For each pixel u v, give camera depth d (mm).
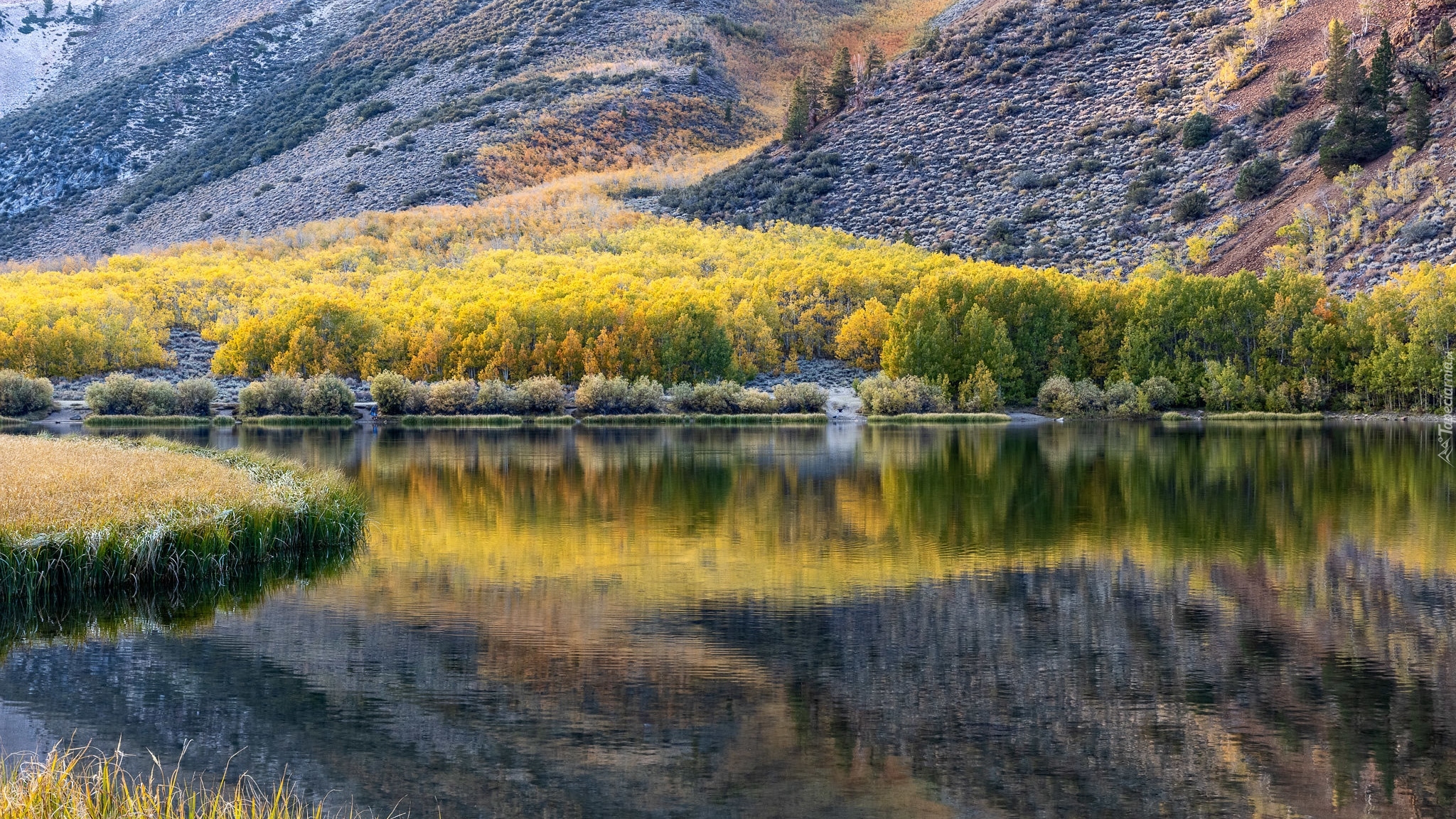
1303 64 146125
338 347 100125
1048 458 54312
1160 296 94812
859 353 104188
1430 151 110812
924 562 28125
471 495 40656
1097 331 97062
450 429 78125
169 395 86312
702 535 32125
